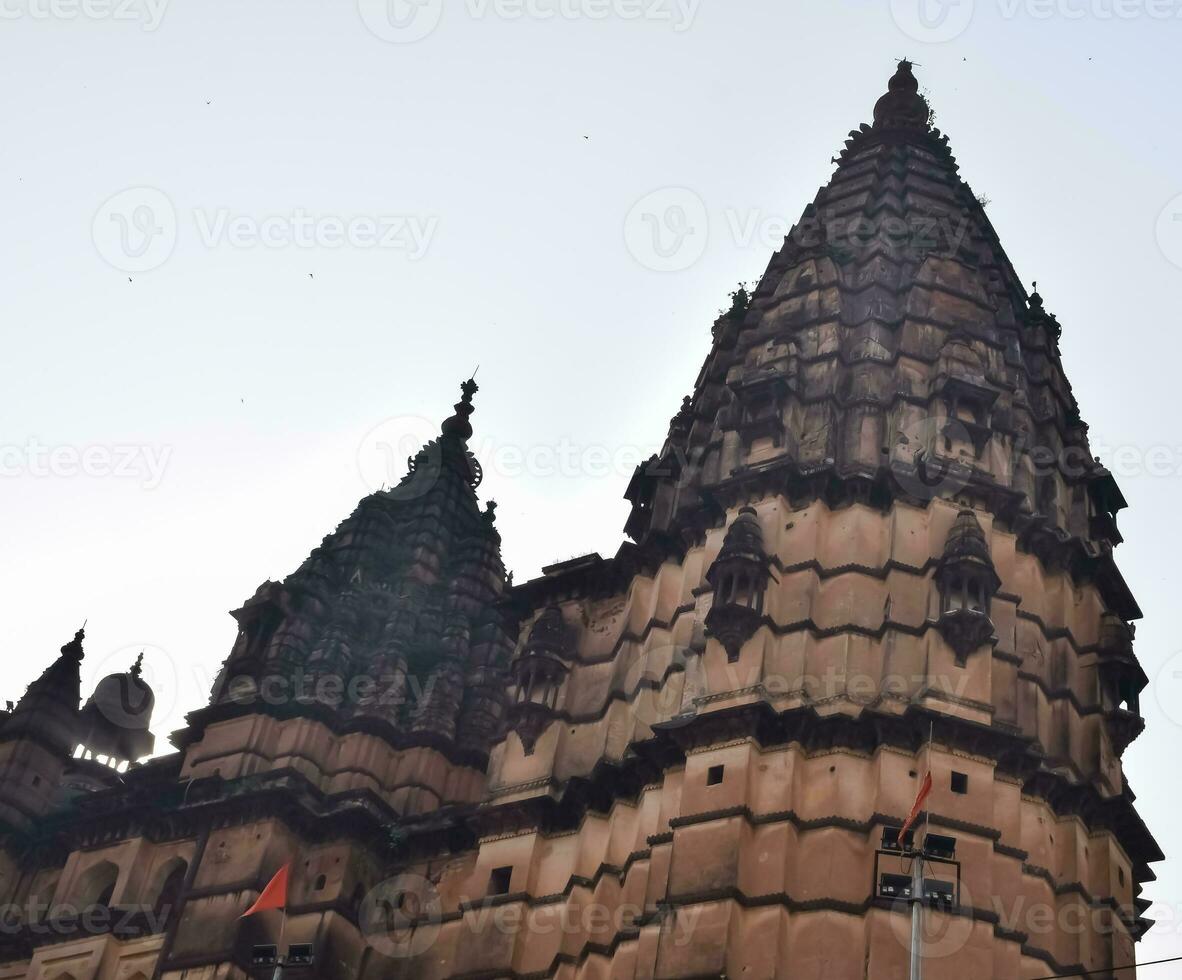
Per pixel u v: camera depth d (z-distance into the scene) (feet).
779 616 153.69
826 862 136.98
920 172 207.31
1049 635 160.25
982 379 169.17
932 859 128.57
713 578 155.22
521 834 161.79
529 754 169.27
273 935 169.17
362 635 208.54
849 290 185.26
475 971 153.99
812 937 133.39
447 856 173.17
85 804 196.24
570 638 178.81
